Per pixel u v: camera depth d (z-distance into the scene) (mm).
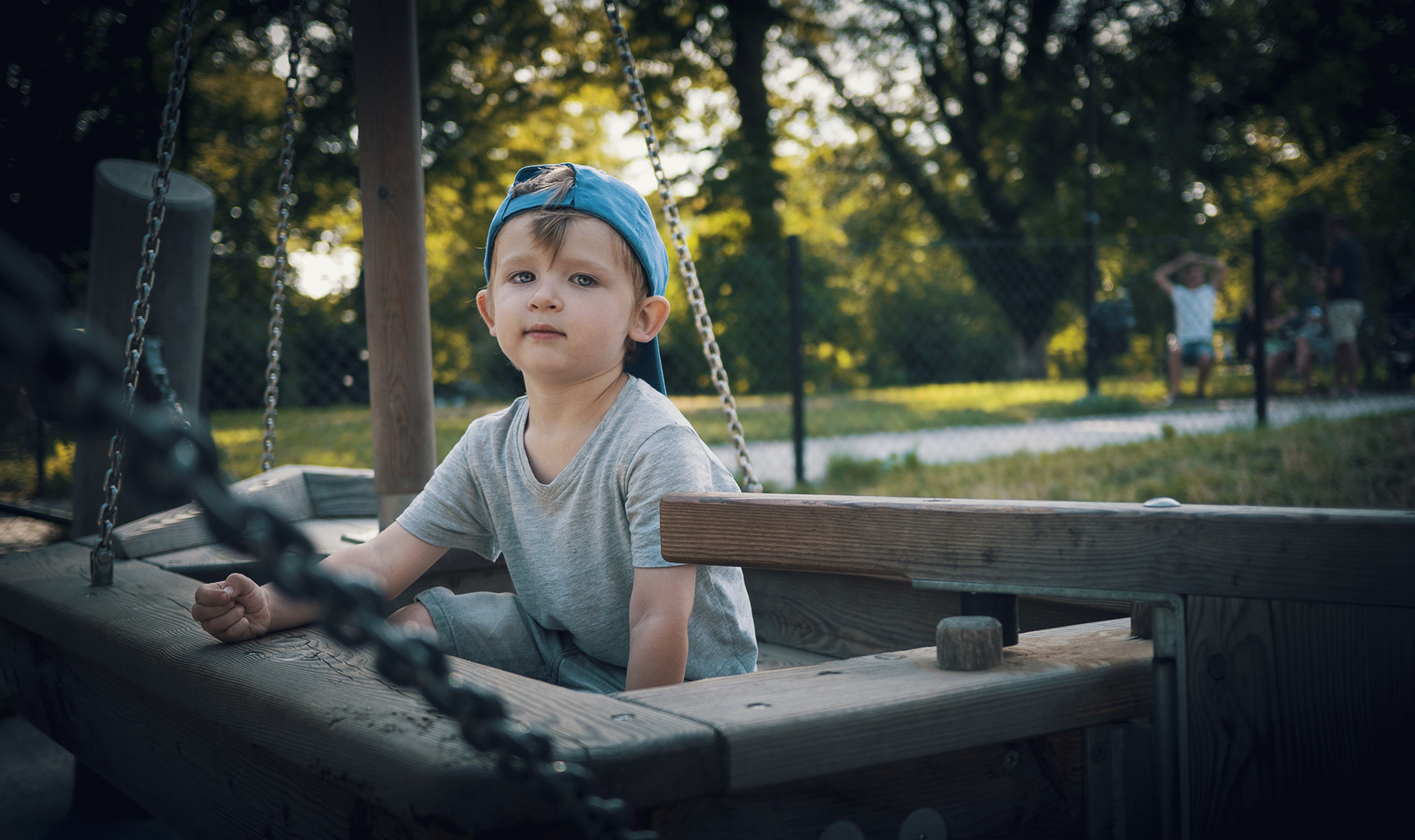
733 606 1295
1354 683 843
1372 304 12633
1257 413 7719
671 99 15484
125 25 4379
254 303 10398
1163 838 914
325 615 425
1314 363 10742
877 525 1003
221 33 9891
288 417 9844
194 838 1092
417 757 703
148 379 2859
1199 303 11172
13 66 4238
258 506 376
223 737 1023
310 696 878
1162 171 18078
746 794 776
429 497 1419
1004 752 908
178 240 2908
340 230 12391
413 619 1319
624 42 1981
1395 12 16219
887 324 15555
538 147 15594
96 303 2881
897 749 825
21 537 3805
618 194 1270
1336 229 10227
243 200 11117
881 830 839
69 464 4117
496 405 12109
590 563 1288
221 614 1087
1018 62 17688
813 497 1052
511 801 674
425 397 1926
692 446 1241
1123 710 949
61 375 334
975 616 964
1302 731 862
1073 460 6445
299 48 2107
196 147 10492
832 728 794
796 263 6621
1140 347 13617
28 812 2016
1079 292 17078
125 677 1198
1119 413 10789
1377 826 836
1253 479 5266
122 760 1270
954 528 973
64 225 4422
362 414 10172
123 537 1843
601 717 773
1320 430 6418
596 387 1291
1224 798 892
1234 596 874
